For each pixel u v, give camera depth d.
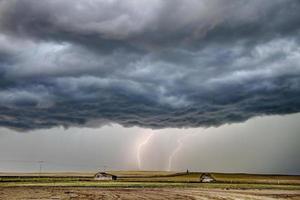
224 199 54.69
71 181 135.62
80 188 84.69
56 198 55.00
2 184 102.75
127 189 82.12
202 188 88.88
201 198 56.53
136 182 132.75
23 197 56.44
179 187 93.88
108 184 110.19
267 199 55.03
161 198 56.25
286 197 59.41
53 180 141.25
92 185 102.44
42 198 54.75
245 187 96.50
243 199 54.81
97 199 53.72
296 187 102.75
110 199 53.75
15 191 71.25
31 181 128.25
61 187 88.81
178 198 56.50
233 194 65.94
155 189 82.62
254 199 54.97
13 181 125.25
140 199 54.31
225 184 122.00
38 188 83.06
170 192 71.00
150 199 54.38
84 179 161.50
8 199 52.59
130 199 54.16
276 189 88.12
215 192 71.31
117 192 70.31
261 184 127.56
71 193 66.38
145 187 93.00
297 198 57.53
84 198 55.34
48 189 79.06
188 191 75.12
